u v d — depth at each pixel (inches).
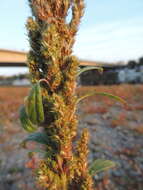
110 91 1111.0
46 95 51.3
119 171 250.2
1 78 3779.5
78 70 53.1
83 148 56.2
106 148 319.9
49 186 51.7
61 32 51.3
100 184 224.2
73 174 53.7
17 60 1566.2
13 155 304.3
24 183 229.9
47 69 50.5
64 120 49.7
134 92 1031.6
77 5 52.2
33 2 51.5
